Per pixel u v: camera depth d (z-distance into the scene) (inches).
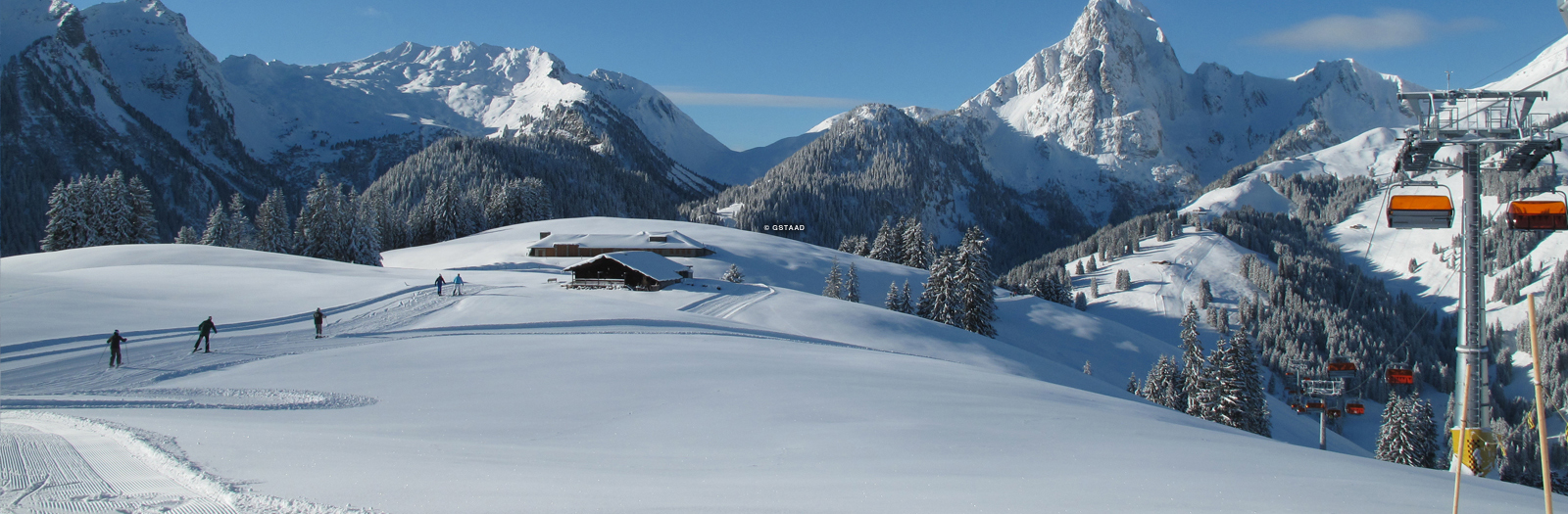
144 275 2158.0
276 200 4512.8
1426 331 6624.0
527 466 484.7
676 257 4926.2
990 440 633.6
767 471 494.3
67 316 1441.9
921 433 658.2
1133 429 731.4
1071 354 3617.1
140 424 594.6
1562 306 5713.6
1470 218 629.3
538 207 7224.4
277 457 474.3
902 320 2645.2
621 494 401.7
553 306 2023.9
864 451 581.0
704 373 1040.2
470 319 1829.5
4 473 419.2
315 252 4200.3
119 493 378.6
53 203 3850.9
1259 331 6225.4
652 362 1145.4
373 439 581.3
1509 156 619.5
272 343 1371.8
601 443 623.5
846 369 1152.8
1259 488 446.0
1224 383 2203.5
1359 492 444.5
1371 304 7263.8
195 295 1900.8
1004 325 3814.0
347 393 885.8
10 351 1159.0
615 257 3090.6
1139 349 3789.4
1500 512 417.4
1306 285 7549.2
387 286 2271.2
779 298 2881.4
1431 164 658.8
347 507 357.1
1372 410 4714.6
